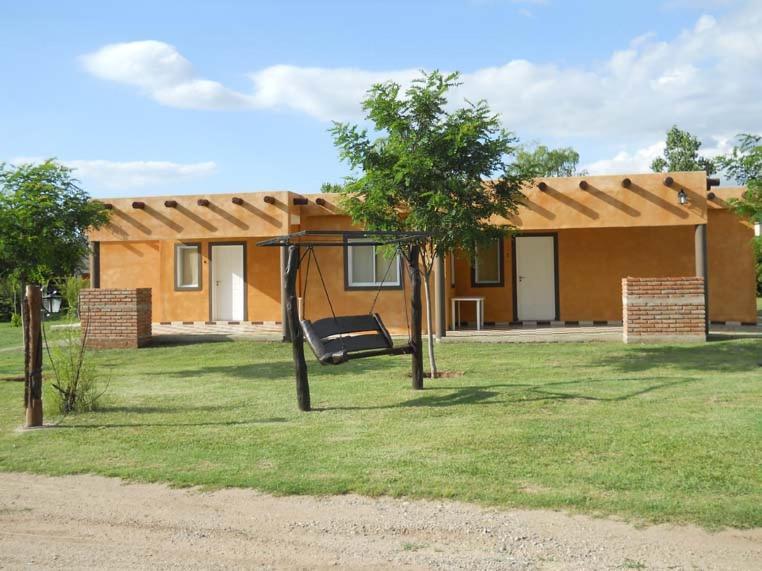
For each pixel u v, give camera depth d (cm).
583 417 820
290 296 942
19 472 693
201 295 2141
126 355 1656
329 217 1872
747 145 1218
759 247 1262
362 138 1173
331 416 888
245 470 662
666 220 1642
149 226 1858
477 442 722
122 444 783
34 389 893
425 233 988
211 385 1184
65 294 1359
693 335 1525
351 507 562
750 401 887
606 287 1944
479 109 1160
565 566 448
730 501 534
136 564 478
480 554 470
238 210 1816
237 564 473
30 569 475
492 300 1991
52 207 1243
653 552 461
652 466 622
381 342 1015
